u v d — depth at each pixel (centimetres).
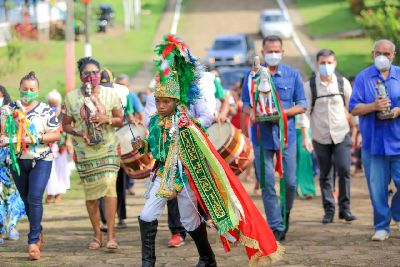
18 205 1997
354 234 2044
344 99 2244
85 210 2598
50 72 5372
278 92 1936
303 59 8656
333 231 2098
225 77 5244
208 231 2119
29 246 1761
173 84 1497
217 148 1836
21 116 1769
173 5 12494
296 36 10131
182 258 1775
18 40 5784
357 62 7994
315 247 1864
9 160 1817
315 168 3077
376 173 1933
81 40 8812
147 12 11844
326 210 2245
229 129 1858
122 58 8712
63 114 1880
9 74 3719
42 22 7194
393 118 1894
